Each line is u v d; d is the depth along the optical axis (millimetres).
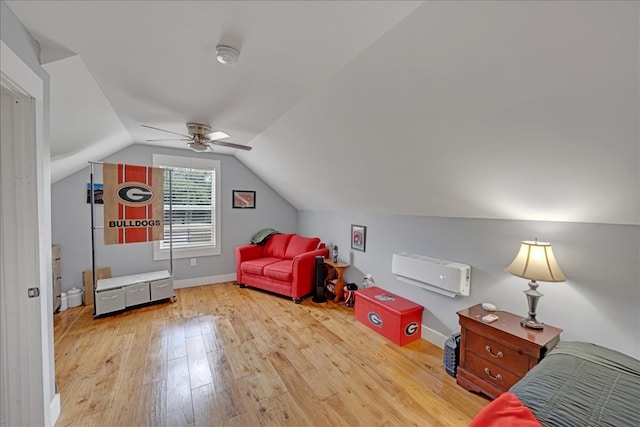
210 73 1589
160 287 3277
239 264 3996
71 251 3156
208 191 4137
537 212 1766
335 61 1431
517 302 1943
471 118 1420
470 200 2041
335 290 3537
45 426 1289
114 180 2879
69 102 1743
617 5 782
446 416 1597
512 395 949
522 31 961
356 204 3318
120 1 999
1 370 1198
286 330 2676
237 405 1658
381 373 2004
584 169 1339
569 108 1125
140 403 1653
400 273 2695
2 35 989
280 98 1937
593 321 1575
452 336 2076
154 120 2480
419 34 1133
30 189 1223
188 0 996
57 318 2818
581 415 852
